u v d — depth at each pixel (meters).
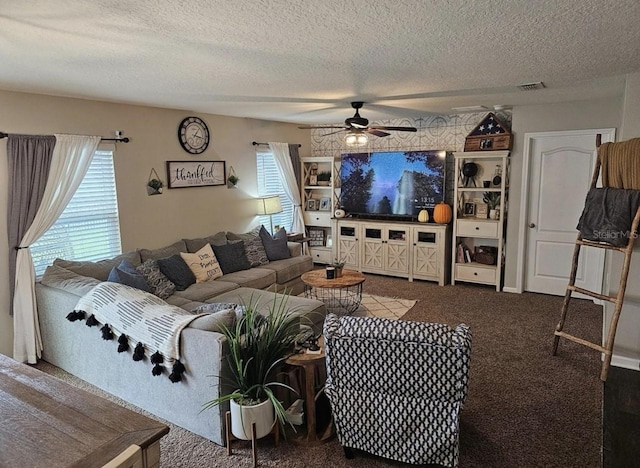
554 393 3.17
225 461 2.49
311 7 1.86
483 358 3.76
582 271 5.37
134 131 4.68
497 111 5.77
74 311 3.24
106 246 4.52
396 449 2.36
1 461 1.19
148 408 2.97
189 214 5.39
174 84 3.52
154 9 1.84
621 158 3.26
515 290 5.75
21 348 3.76
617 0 1.84
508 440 2.63
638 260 3.41
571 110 5.09
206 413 2.65
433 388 2.20
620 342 3.55
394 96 4.31
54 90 3.71
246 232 6.29
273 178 6.88
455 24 2.12
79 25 2.03
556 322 4.61
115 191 4.54
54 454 1.22
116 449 1.25
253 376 2.51
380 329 2.20
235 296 4.27
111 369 3.16
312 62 2.84
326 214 7.31
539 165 5.43
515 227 5.64
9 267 3.74
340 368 2.34
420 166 6.38
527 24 2.14
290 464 2.47
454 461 2.29
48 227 3.91
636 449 2.53
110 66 2.86
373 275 6.77
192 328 2.69
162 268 4.41
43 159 3.84
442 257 6.11
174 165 5.14
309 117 6.14
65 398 1.53
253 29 2.14
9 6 1.78
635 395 3.11
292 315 3.28
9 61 2.69
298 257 5.97
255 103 4.67
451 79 3.48
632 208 3.18
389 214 6.75
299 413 2.68
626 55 2.78
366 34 2.26
